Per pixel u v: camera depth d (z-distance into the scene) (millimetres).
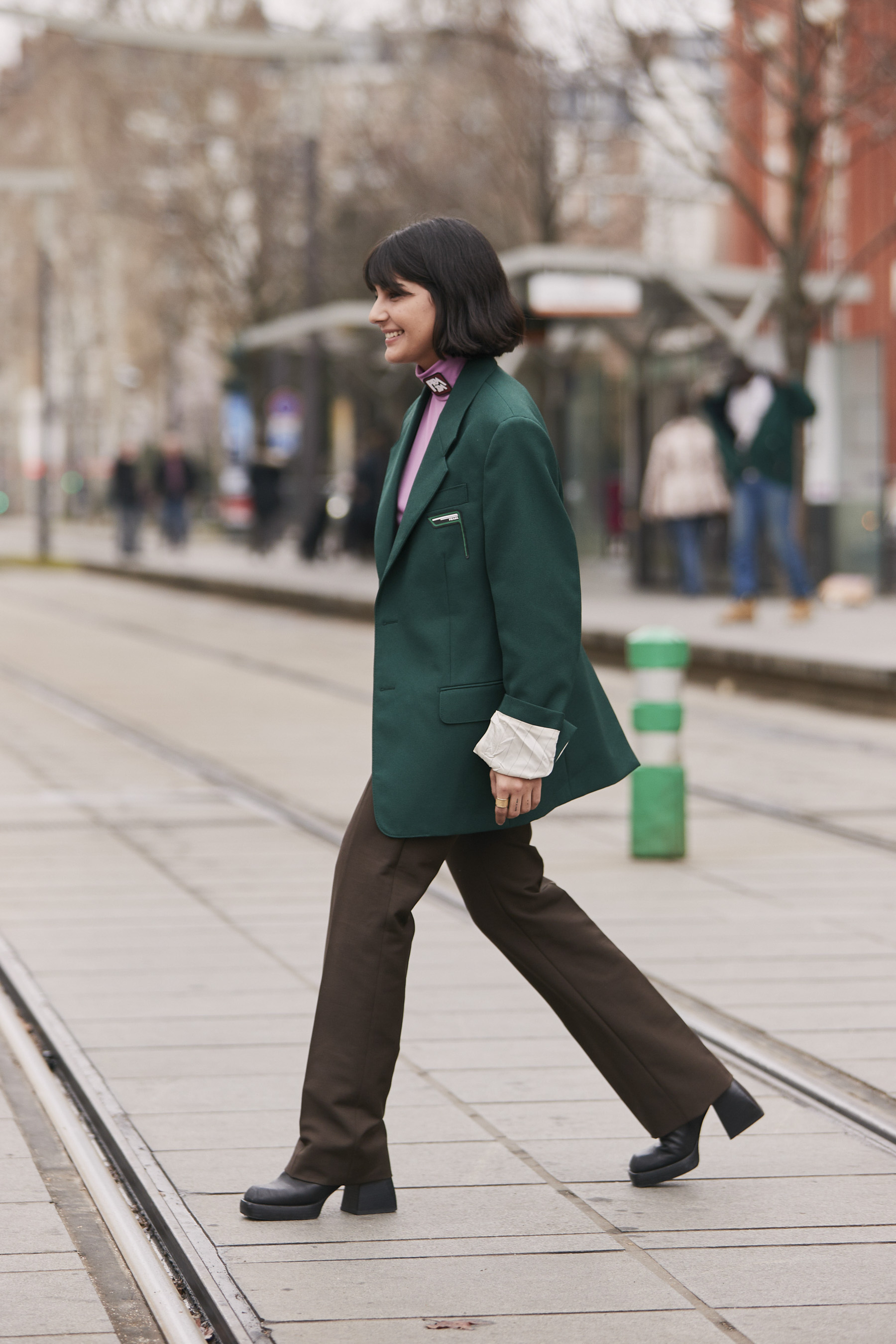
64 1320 4070
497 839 4746
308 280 31766
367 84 41812
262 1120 5453
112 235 56406
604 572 29781
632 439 27000
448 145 39969
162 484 42562
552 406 30062
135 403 80125
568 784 4684
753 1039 6336
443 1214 4715
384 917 4641
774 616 21578
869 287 24234
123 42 28578
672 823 9594
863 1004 6750
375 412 44625
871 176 38969
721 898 8656
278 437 42031
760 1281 4273
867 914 8273
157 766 12883
